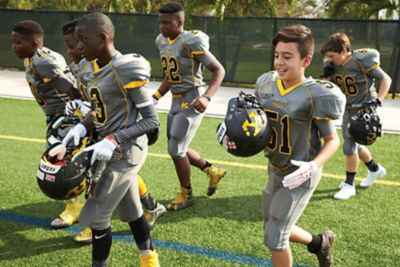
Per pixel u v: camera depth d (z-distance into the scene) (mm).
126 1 17094
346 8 16969
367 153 4043
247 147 2014
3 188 3982
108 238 2361
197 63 3506
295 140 2111
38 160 4816
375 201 3848
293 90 2041
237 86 11070
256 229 3275
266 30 10328
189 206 3662
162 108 7773
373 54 3648
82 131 2393
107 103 2258
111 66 2154
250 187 4172
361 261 2820
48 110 3086
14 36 2826
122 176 2340
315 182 2170
